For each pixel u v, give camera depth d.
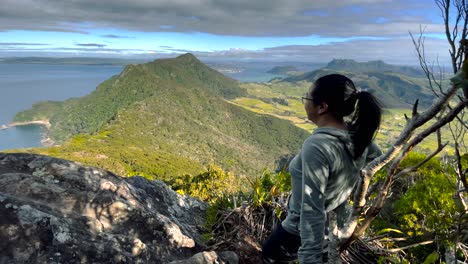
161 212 3.11
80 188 2.71
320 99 1.64
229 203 3.08
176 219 3.11
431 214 2.53
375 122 1.50
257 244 2.67
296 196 1.85
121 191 2.83
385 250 2.45
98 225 2.38
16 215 2.09
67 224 2.21
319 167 1.56
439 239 2.12
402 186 3.71
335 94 1.58
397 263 2.34
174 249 2.58
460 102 0.82
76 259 2.05
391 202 3.69
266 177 3.80
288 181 3.73
